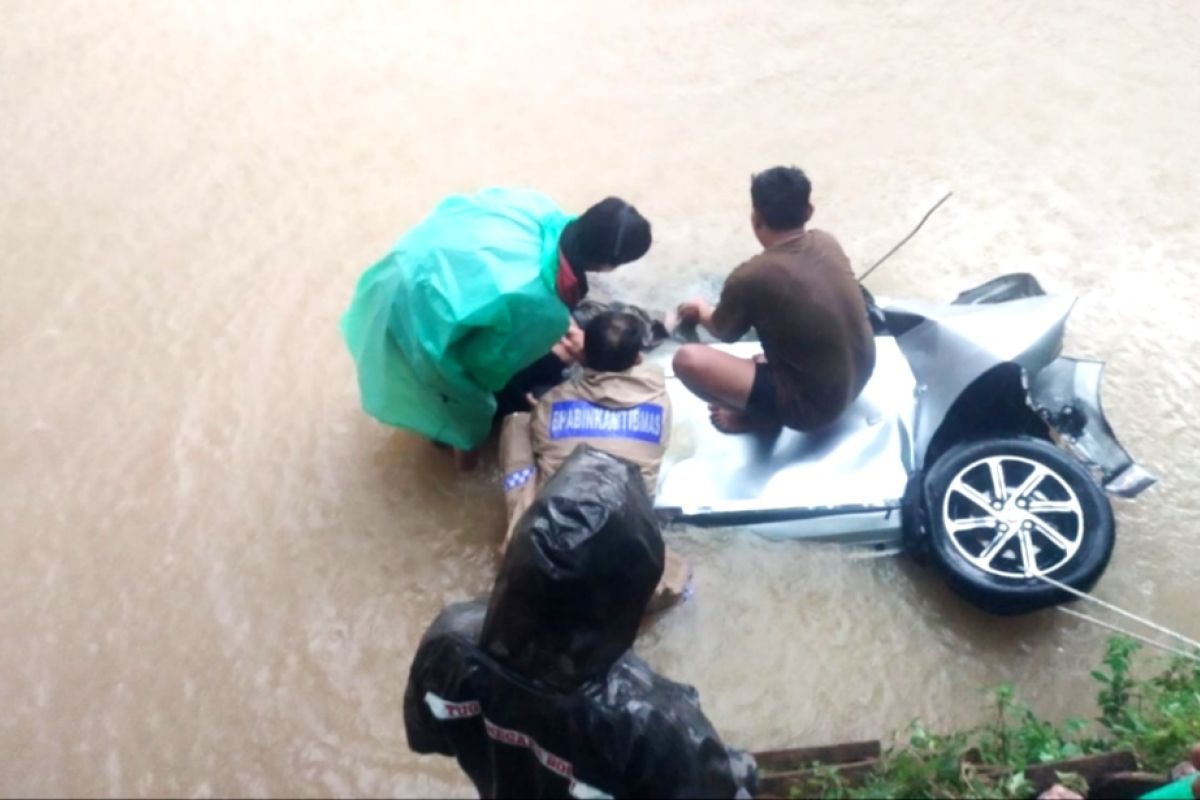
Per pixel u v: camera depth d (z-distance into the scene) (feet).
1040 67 17.81
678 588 12.01
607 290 14.94
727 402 12.58
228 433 13.70
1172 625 12.30
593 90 17.47
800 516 12.44
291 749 11.57
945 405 12.51
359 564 12.77
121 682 11.95
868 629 12.19
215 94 17.25
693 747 7.15
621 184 16.29
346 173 16.31
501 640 6.83
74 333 14.53
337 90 17.37
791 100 17.39
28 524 12.98
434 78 17.57
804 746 11.24
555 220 11.88
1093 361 13.14
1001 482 12.09
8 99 17.10
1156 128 16.97
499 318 11.44
